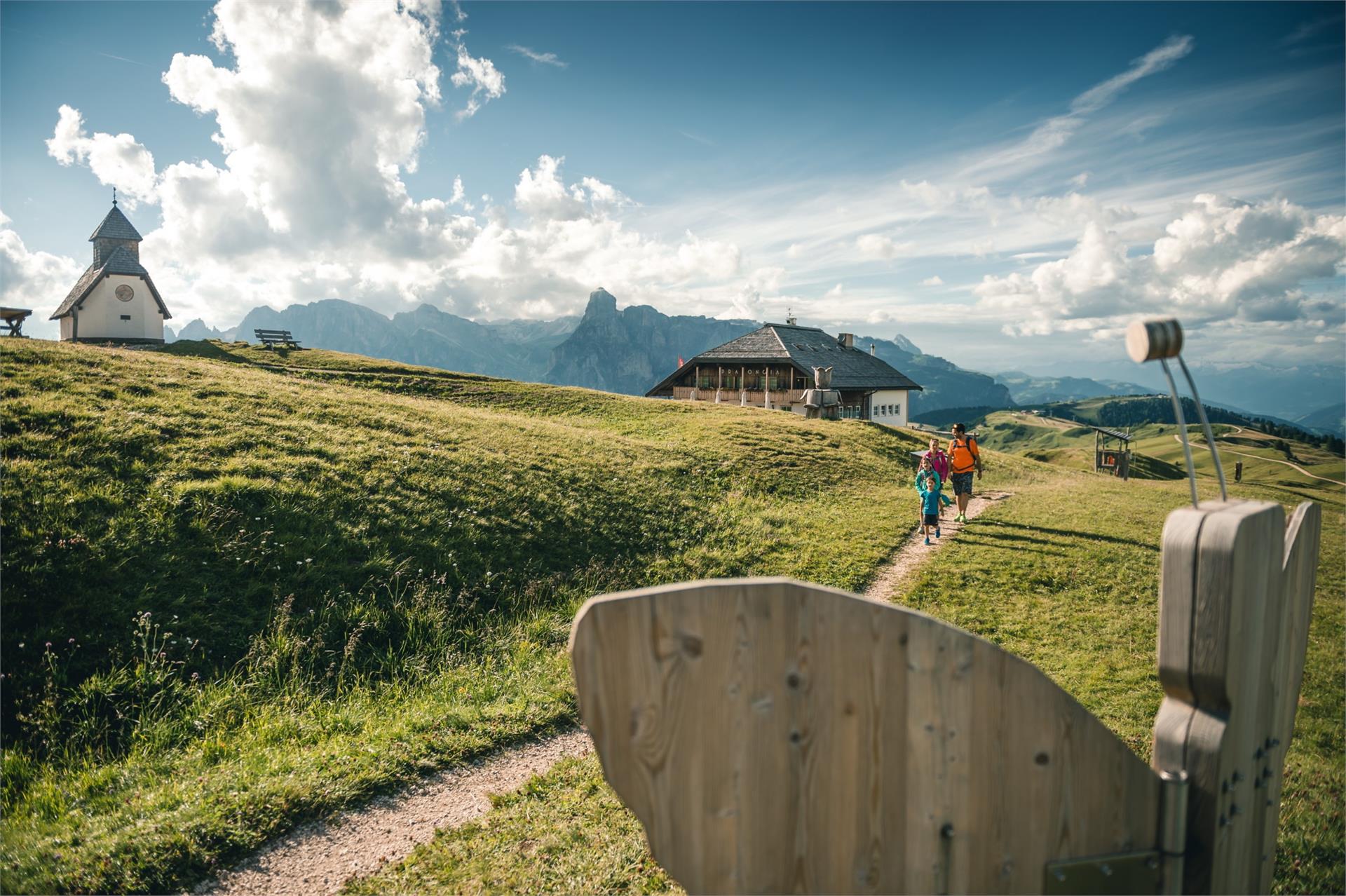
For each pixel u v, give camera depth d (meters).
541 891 5.71
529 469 20.00
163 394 19.06
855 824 2.27
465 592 12.61
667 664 2.04
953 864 2.37
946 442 21.22
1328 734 5.59
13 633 8.87
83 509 11.44
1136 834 2.50
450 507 15.84
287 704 9.13
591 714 1.99
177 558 11.15
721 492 23.12
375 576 12.39
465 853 6.26
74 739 7.93
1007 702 2.37
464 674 10.43
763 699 2.15
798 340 71.00
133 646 9.30
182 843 6.18
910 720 2.29
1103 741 2.46
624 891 5.72
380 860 6.24
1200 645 2.41
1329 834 4.97
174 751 7.99
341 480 15.45
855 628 2.22
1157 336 2.35
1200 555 2.38
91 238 67.62
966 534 19.17
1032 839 2.43
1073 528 19.66
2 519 10.41
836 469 28.64
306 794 6.98
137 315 66.06
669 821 2.09
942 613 12.78
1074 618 12.40
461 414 27.00
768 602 2.13
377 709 9.30
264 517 13.03
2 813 6.77
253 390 22.20
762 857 2.20
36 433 13.58
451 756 8.02
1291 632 3.03
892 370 76.94
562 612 13.05
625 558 16.09
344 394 26.53
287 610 10.77
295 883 5.95
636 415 38.69
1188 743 2.44
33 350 19.73
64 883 5.69
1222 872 2.51
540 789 7.33
